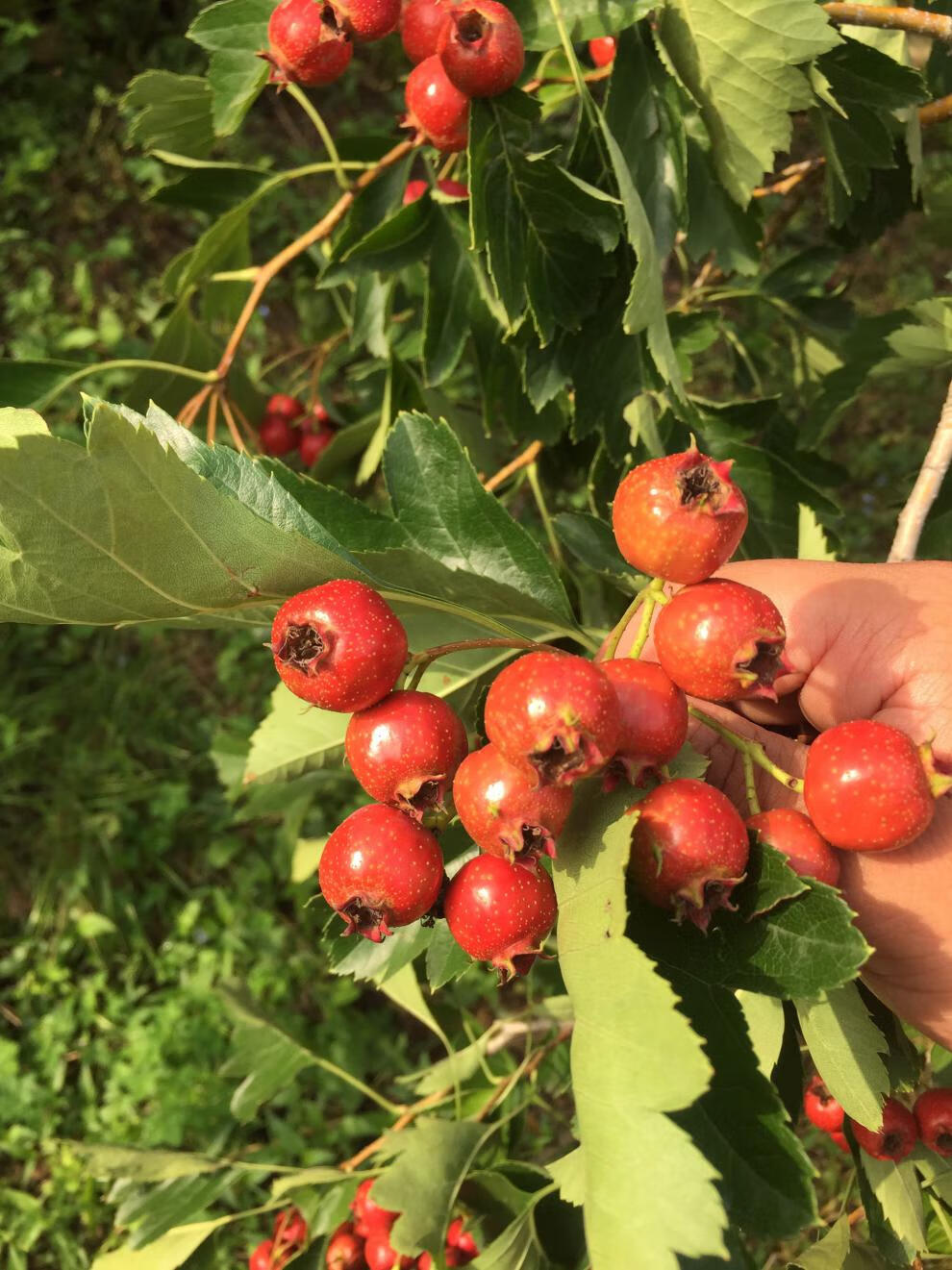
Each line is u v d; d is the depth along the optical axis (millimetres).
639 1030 128
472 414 406
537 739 132
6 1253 544
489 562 208
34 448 125
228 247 338
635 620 226
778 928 150
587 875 144
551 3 240
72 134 851
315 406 434
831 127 287
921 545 301
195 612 154
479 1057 362
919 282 831
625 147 253
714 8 235
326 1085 584
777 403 297
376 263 284
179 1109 570
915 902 175
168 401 386
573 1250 269
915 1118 218
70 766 648
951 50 263
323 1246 317
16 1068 580
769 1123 150
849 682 199
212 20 261
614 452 281
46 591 140
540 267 251
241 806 651
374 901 148
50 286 794
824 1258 229
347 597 144
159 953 630
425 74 239
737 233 272
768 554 307
